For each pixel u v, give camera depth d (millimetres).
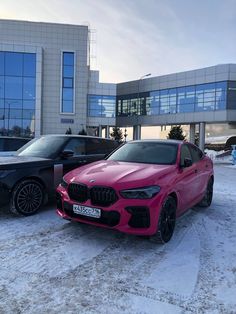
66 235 5125
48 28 47375
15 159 6512
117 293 3410
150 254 4477
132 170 5023
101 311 3072
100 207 4543
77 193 4832
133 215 4449
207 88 45344
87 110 54312
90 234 5191
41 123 45969
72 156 7344
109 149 8539
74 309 3096
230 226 5914
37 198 6406
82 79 48156
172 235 5160
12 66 44000
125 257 4348
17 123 44312
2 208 6746
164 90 50781
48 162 6676
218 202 8102
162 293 3436
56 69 47531
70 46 47750
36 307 3109
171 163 5555
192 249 4707
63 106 47656
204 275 3879
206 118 45438
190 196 5961
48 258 4234
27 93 44469
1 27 47000
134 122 54969
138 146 6328
